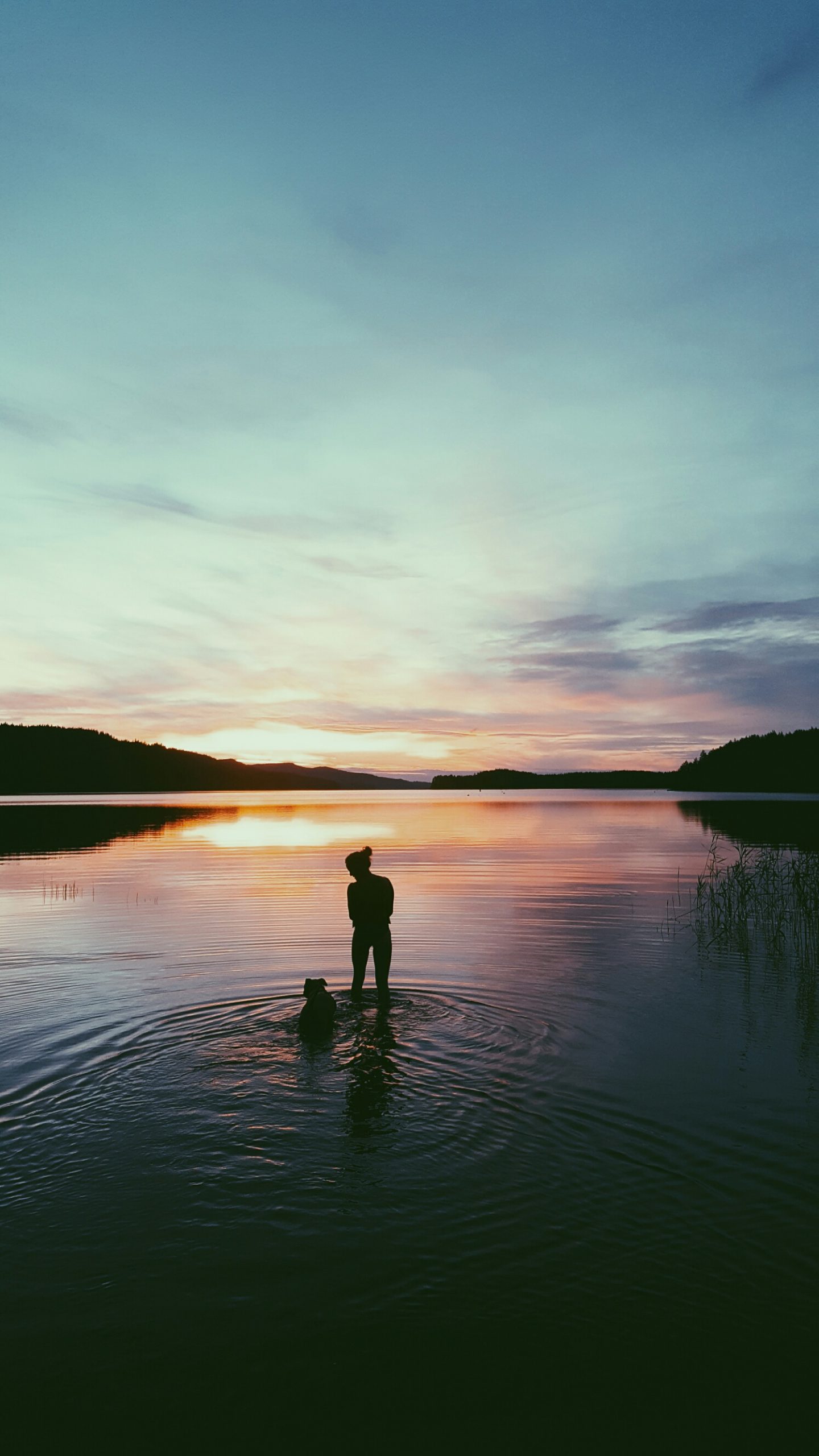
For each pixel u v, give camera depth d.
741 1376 3.28
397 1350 3.43
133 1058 6.91
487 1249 4.11
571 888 17.50
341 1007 8.40
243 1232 4.26
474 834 35.84
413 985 9.35
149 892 17.41
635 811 59.84
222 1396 3.20
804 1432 3.02
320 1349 3.44
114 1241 4.20
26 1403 3.17
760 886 16.91
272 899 16.31
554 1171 4.89
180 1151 5.18
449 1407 3.14
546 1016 8.09
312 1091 6.14
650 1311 3.65
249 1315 3.65
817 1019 7.98
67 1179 4.83
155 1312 3.67
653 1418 3.08
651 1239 4.19
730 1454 2.92
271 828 42.44
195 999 8.77
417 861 23.69
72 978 9.75
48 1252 4.09
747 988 9.13
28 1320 3.62
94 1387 3.26
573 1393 3.20
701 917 13.84
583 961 10.52
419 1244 4.14
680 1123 5.57
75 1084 6.33
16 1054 7.02
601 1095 6.06
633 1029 7.66
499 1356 3.39
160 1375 3.31
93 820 51.22
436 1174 4.86
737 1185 4.72
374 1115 5.71
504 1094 6.09
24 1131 5.50
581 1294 3.77
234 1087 6.25
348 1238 4.20
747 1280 3.86
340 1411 3.12
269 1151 5.17
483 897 16.28
